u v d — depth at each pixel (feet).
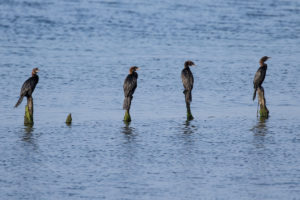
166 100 179.32
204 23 362.53
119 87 197.77
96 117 154.92
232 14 395.14
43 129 141.28
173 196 97.66
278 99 181.68
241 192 99.60
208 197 97.40
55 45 287.69
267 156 119.24
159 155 119.75
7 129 140.97
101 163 114.21
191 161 115.96
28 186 101.55
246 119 153.99
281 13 402.52
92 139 132.05
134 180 104.99
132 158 117.60
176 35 324.80
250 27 352.28
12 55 256.52
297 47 292.81
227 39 314.14
